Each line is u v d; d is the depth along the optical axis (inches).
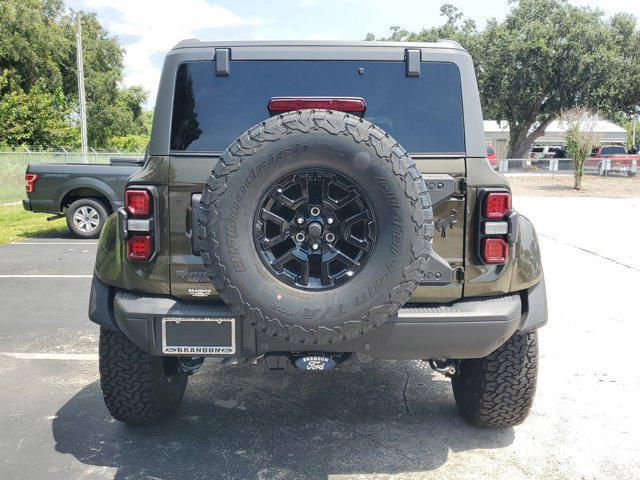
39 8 1514.5
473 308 106.8
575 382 160.2
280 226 97.4
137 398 124.3
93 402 147.6
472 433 131.0
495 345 108.2
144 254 107.7
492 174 109.0
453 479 112.1
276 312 93.9
